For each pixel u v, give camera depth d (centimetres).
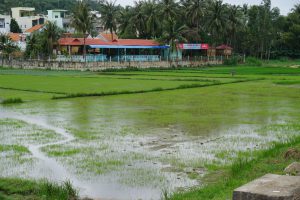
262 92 3694
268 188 691
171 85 4238
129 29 9169
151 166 1273
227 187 987
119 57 7856
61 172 1212
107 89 3825
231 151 1468
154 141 1661
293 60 11125
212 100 3114
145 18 9019
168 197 967
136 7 9212
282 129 1919
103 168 1252
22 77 5431
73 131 1881
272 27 10700
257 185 708
